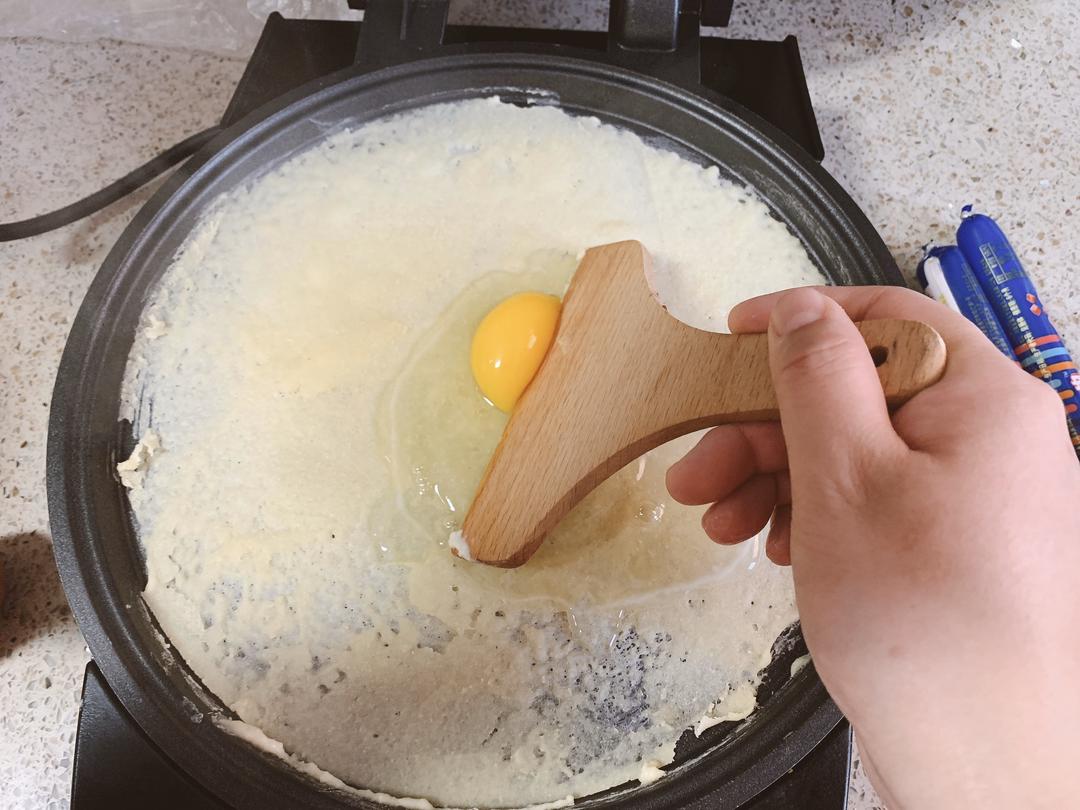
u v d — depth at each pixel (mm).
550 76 351
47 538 360
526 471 284
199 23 434
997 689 218
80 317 316
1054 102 417
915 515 219
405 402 322
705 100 344
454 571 303
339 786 286
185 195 336
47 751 337
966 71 423
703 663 301
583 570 305
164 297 334
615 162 353
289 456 316
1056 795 217
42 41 433
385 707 294
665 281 334
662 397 277
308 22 394
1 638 349
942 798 226
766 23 430
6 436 372
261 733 289
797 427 226
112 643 283
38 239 398
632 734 294
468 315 333
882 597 221
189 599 302
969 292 364
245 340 328
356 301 334
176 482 314
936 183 404
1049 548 221
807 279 337
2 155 412
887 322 241
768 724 286
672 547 310
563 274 336
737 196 350
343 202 348
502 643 299
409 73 349
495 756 291
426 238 343
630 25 345
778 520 307
